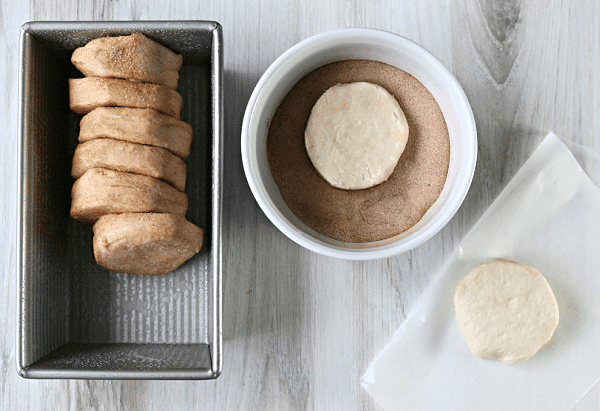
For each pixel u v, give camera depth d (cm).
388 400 56
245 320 56
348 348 56
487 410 56
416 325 56
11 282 56
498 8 57
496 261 56
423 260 57
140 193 50
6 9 56
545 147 57
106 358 51
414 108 53
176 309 55
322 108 52
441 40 57
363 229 52
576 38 57
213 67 51
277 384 56
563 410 56
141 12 56
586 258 57
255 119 50
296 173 53
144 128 50
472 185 57
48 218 52
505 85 57
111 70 51
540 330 55
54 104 53
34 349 50
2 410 56
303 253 57
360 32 50
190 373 49
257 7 57
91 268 55
